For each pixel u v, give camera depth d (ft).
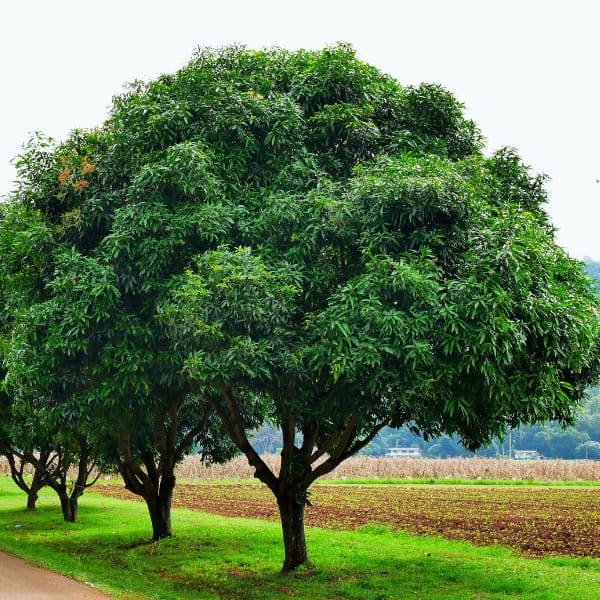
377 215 37.47
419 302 34.88
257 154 43.04
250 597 39.99
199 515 81.35
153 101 43.62
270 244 39.81
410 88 46.85
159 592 38.83
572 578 43.29
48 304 40.81
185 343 36.73
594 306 42.52
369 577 44.75
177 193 40.98
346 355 34.65
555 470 149.07
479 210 38.88
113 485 135.74
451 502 95.76
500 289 34.65
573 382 45.32
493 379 34.45
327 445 45.65
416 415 36.40
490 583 41.96
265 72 46.09
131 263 40.29
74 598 34.53
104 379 41.37
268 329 36.83
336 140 44.21
